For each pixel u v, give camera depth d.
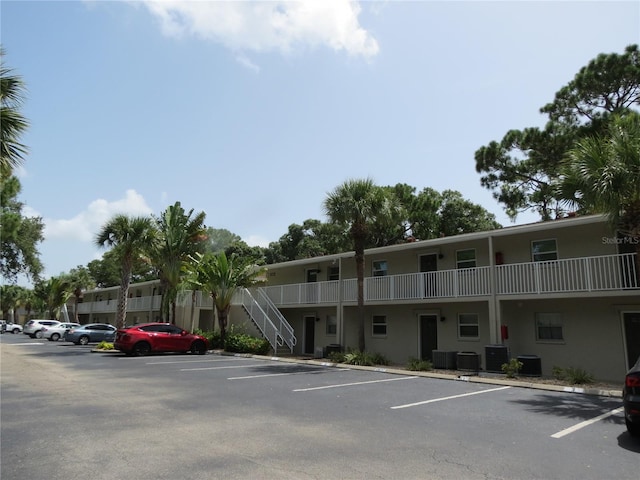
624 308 15.50
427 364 17.03
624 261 15.32
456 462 5.94
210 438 6.98
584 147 12.12
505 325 17.81
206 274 25.94
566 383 13.32
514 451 6.48
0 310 86.44
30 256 35.81
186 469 5.54
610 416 8.97
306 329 26.95
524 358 15.26
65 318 57.06
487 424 8.17
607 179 11.06
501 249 18.89
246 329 27.28
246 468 5.59
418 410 9.38
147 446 6.51
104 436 7.05
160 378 13.82
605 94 20.58
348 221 19.77
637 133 11.54
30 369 16.05
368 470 5.57
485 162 26.33
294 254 51.72
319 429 7.63
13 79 11.85
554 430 7.77
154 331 23.03
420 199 37.53
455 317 19.95
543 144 22.28
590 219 15.04
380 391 11.87
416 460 6.00
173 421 8.12
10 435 7.08
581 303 16.55
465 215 38.44
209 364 18.30
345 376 14.98
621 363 15.39
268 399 10.44
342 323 22.30
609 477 5.44
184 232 27.75
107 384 12.53
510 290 16.81
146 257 27.73
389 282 20.70
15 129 11.86
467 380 14.34
